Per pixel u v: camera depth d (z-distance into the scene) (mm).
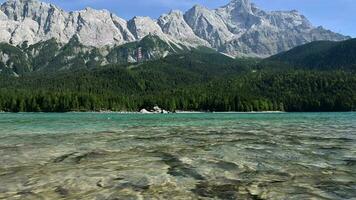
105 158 18906
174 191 12070
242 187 12609
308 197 11375
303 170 15617
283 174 14773
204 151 21656
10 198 11188
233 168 16031
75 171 15242
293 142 26953
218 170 15555
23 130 42969
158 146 24547
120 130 43312
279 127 48812
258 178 14016
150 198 11258
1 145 25281
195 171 15312
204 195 11586
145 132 39281
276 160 18172
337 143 26188
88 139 30219
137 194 11695
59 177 14055
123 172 15047
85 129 45344
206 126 52875
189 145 25125
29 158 18859
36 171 15242
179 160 18156
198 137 31984
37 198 11219
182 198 11258
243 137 31781
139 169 15711
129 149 22797
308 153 20719
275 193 11820
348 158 18859
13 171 15234
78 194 11695
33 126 52781
